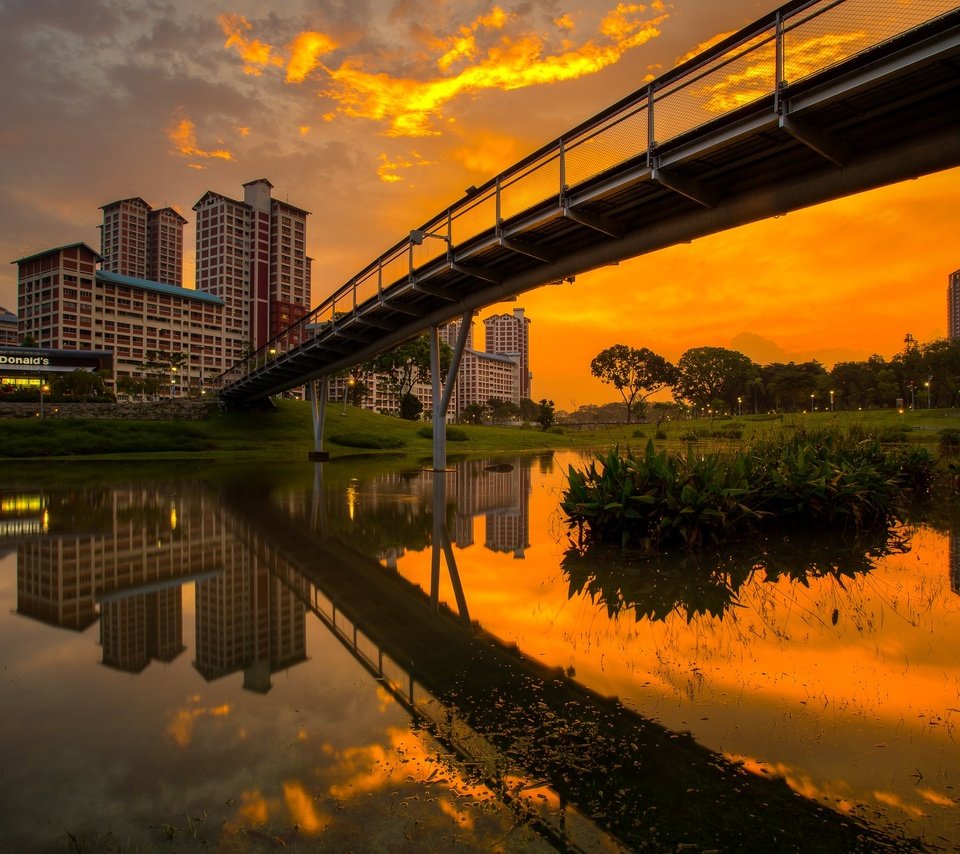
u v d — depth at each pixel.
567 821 2.41
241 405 54.31
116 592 6.23
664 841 2.28
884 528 8.96
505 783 2.69
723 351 108.38
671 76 11.32
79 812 2.51
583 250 16.39
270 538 9.41
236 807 2.53
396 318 26.31
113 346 113.06
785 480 8.89
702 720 3.27
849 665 3.99
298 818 2.45
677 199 13.25
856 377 102.75
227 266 134.88
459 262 18.20
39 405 49.19
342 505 13.59
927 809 2.47
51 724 3.32
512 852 2.21
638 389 96.81
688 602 5.48
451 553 8.20
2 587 6.42
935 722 3.21
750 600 5.50
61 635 4.89
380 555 8.12
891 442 22.95
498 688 3.75
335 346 31.06
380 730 3.22
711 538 7.98
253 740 3.11
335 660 4.30
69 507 13.23
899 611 5.11
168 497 15.28
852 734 3.09
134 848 2.27
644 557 7.37
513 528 10.25
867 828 2.35
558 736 3.12
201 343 126.94
